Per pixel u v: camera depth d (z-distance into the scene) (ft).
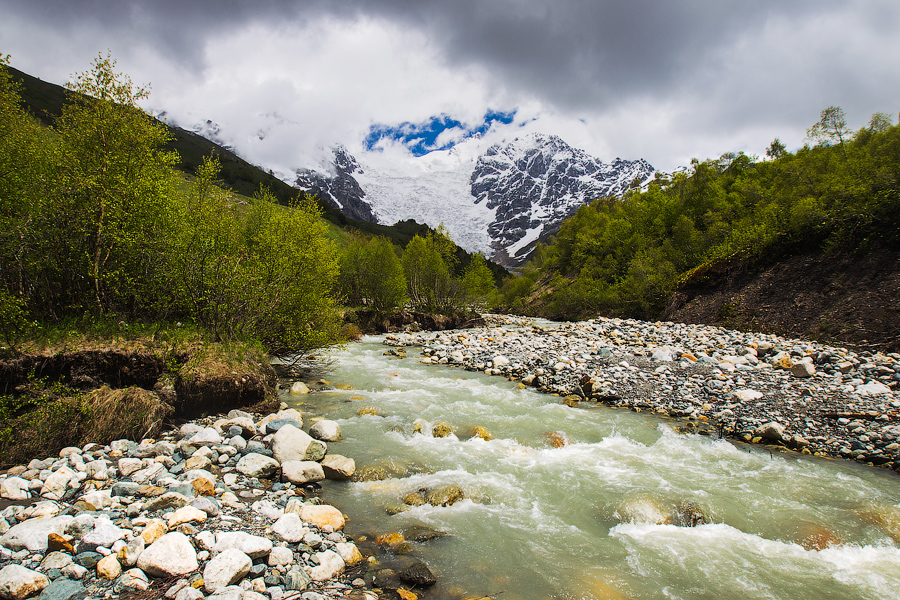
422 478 25.95
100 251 35.29
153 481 21.50
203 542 16.16
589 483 26.11
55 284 34.24
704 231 166.40
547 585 16.72
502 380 56.18
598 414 41.09
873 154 94.32
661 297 146.61
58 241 32.91
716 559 19.03
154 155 39.52
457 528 20.70
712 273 115.03
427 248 148.25
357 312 118.52
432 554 18.39
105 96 35.55
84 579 13.83
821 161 115.24
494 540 19.85
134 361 31.07
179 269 39.24
